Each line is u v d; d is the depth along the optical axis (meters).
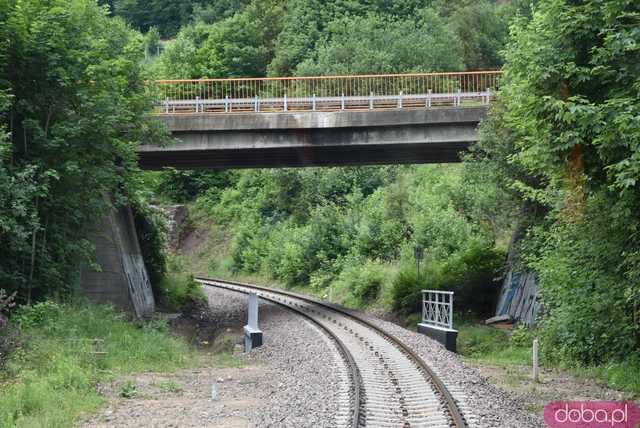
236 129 32.00
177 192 76.31
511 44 17.19
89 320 21.47
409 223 42.53
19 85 22.06
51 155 22.25
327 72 58.78
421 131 31.92
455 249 37.25
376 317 31.16
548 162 14.89
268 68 72.50
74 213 23.34
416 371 16.23
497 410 12.26
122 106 24.39
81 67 22.59
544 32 14.86
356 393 12.98
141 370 17.98
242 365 20.41
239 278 58.91
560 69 14.21
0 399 12.14
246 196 70.75
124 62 24.81
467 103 33.06
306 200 58.47
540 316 24.16
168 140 27.84
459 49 62.53
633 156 12.16
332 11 75.06
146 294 32.31
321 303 36.94
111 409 12.87
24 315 19.70
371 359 18.03
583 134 13.62
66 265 23.66
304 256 48.69
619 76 13.49
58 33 21.67
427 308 30.19
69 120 22.38
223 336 29.06
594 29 13.90
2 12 21.56
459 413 11.59
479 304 32.25
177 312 34.72
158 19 108.81
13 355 15.23
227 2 100.69
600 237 16.23
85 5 24.17
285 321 29.91
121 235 30.09
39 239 22.59
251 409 13.02
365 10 73.56
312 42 72.19
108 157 24.22
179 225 71.56
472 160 28.00
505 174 25.88
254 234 61.44
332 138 32.41
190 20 104.44
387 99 33.72
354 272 41.28
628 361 17.12
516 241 29.08
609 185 14.22
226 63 76.31
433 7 72.00
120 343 20.42
